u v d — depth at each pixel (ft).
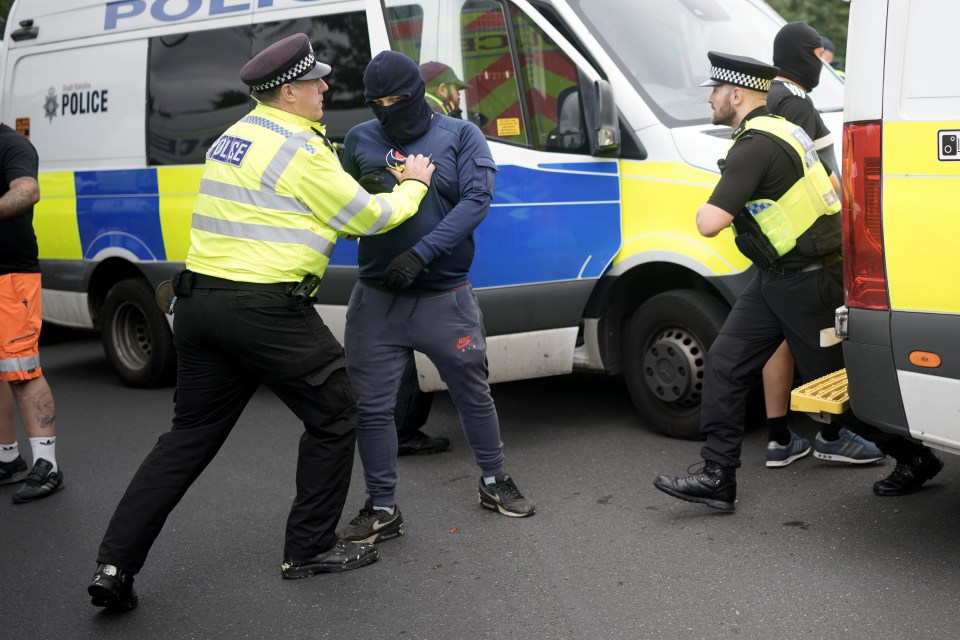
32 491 16.52
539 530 14.07
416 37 18.20
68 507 16.20
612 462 16.65
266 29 20.08
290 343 12.10
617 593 11.99
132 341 24.18
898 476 14.16
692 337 17.19
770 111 15.34
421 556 13.50
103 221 23.13
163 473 12.33
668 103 17.53
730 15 19.60
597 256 17.67
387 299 13.73
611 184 17.52
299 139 12.04
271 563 13.61
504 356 17.42
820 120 15.66
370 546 13.37
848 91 11.75
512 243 17.19
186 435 12.48
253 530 14.84
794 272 13.53
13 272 16.20
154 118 22.04
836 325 12.10
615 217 17.57
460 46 17.80
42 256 24.64
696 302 16.97
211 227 12.12
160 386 23.98
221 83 20.90
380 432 13.83
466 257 13.76
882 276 11.56
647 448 17.22
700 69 18.35
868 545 12.75
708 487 13.85
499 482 14.82
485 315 17.06
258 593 12.72
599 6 18.19
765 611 11.27
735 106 13.71
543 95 17.57
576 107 17.46
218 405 12.52
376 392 13.82
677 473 15.96
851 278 11.86
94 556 14.25
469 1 17.75
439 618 11.73
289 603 12.38
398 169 13.15
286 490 16.47
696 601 11.63
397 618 11.81
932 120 11.12
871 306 11.68
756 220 13.50
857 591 11.57
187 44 21.47
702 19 19.12
